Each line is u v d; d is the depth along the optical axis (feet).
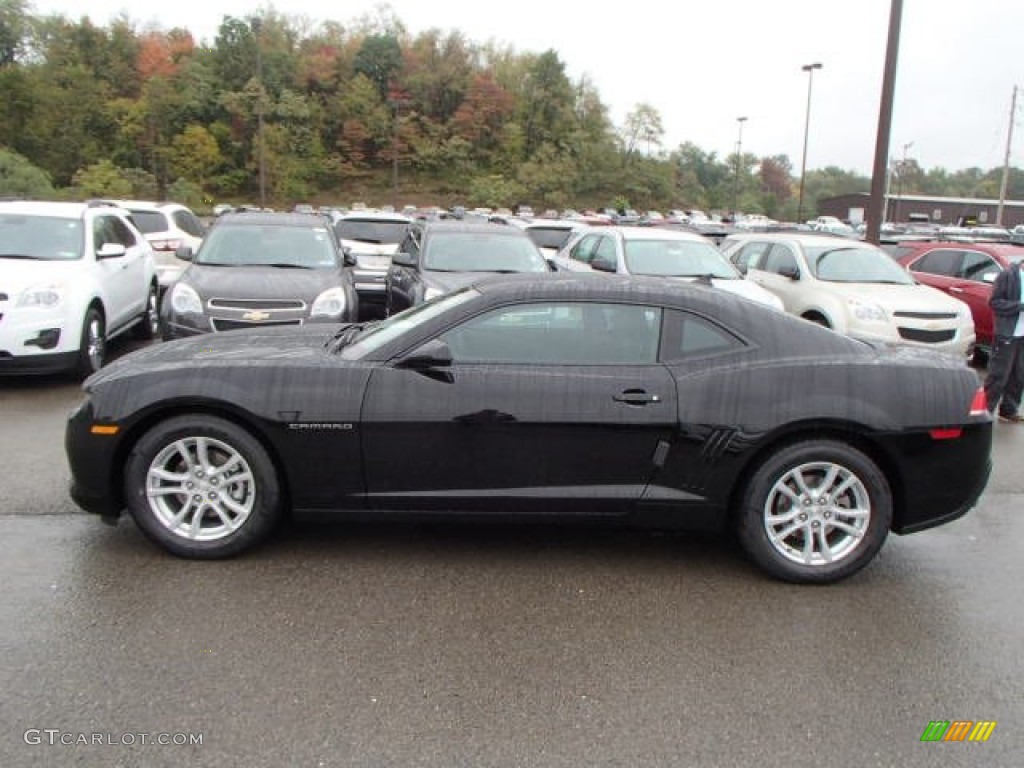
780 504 13.44
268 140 331.16
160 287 40.57
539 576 13.37
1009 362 25.05
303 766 8.50
